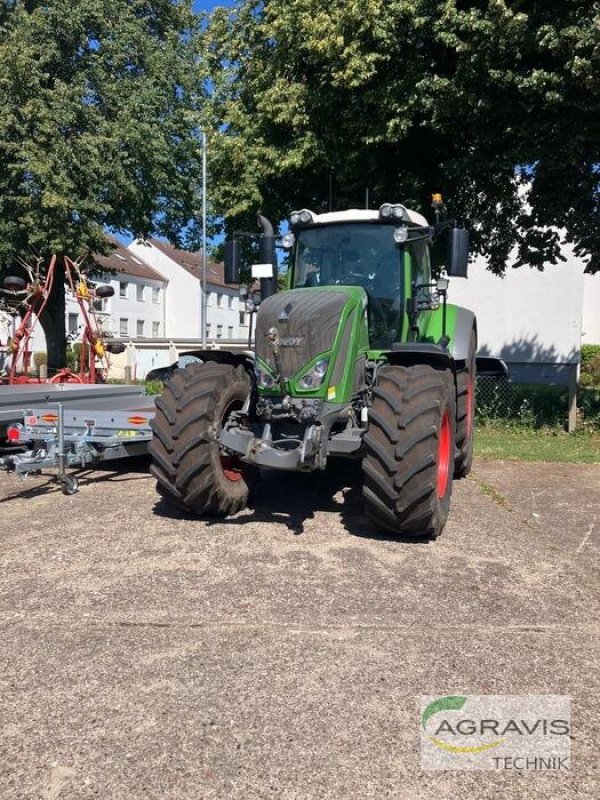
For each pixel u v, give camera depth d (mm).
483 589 4070
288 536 4961
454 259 5453
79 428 6188
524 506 6184
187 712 2799
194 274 48969
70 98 17344
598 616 3748
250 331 6375
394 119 10469
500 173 11695
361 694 2934
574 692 2984
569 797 2357
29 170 16250
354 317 5152
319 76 11359
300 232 6184
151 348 22641
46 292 9336
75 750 2564
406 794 2350
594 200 11078
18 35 16953
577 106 9188
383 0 10383
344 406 5027
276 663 3176
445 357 5121
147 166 19016
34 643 3359
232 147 12398
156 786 2373
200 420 4988
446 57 10625
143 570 4273
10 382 8625
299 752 2557
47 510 5680
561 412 11344
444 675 3094
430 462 4562
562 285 18484
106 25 18656
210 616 3641
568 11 8977
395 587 4055
